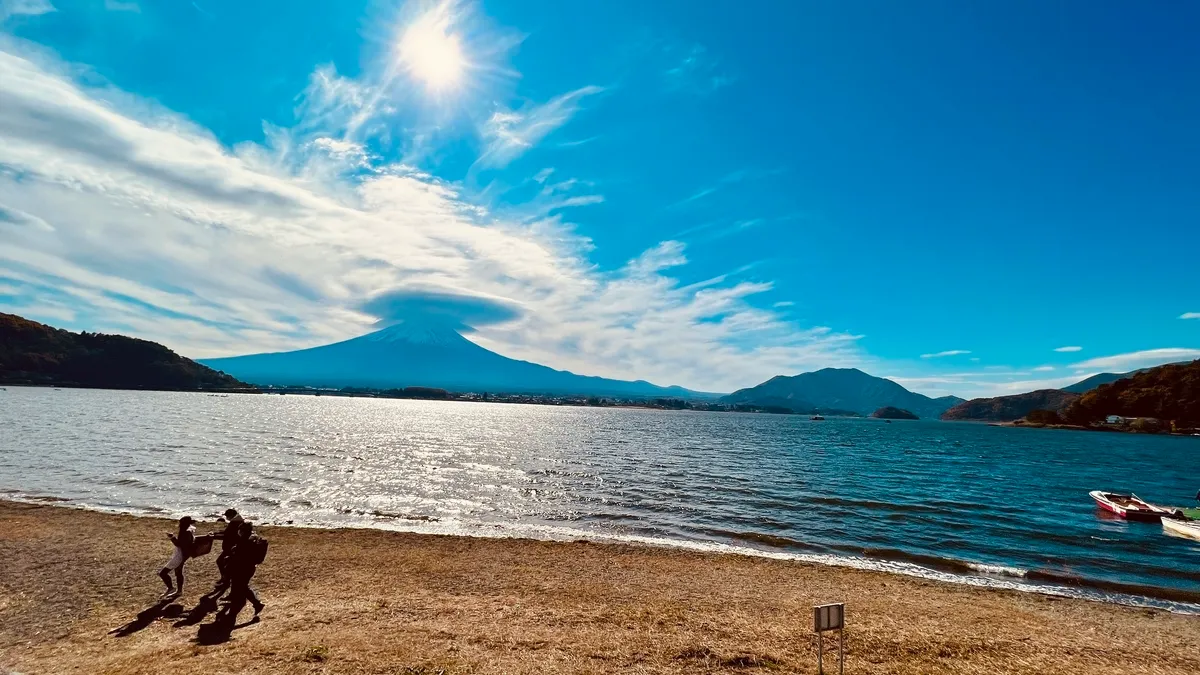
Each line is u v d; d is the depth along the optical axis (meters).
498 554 22.50
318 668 11.09
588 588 18.52
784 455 75.44
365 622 14.02
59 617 13.84
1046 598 19.45
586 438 98.50
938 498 41.19
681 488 42.53
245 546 13.96
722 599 17.75
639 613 15.70
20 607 14.52
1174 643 15.42
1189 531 30.72
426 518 29.78
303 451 57.59
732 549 25.45
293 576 18.47
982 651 13.92
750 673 11.91
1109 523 33.97
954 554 25.83
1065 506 39.69
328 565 19.97
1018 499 42.28
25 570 17.91
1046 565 24.50
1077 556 26.06
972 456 85.31
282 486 36.88
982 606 18.17
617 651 12.76
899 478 52.88
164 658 11.31
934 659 13.24
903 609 17.34
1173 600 20.36
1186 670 13.48
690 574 20.72
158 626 13.30
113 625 13.34
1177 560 25.80
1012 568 23.70
